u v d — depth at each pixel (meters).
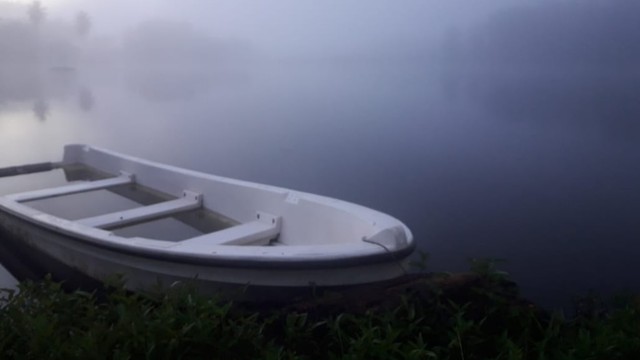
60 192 5.45
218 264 3.12
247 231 4.08
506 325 2.39
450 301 2.31
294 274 3.05
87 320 2.23
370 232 3.37
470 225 6.89
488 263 2.64
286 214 4.21
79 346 1.91
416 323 2.20
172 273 3.34
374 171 9.73
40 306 2.30
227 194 4.75
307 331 2.25
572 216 7.18
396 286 2.70
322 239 3.89
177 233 4.86
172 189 5.36
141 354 1.95
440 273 2.78
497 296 2.46
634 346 1.97
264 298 3.15
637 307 2.35
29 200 5.25
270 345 2.13
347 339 2.19
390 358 1.93
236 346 2.10
